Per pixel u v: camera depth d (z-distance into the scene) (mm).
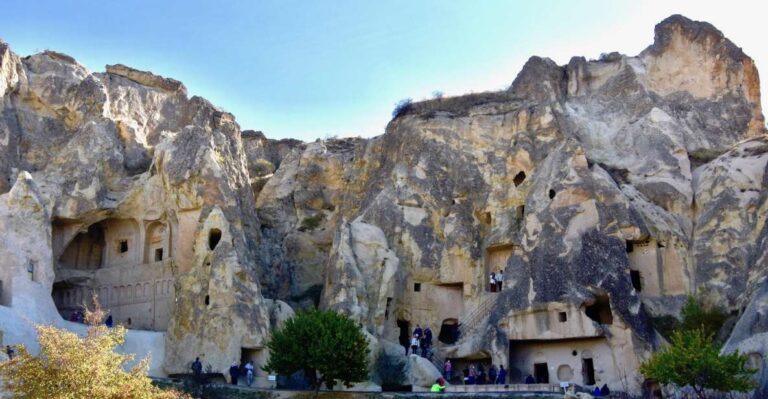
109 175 55000
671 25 62031
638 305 46625
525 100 58844
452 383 49781
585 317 46594
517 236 52438
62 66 58844
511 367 49406
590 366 47719
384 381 46812
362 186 62406
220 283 47656
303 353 41906
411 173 57031
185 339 47250
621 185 52875
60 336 28828
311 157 65750
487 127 57500
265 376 46625
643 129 56281
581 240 48562
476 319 52094
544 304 47781
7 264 45688
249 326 46938
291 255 61656
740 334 41438
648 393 42875
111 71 63688
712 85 60594
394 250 54531
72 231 53438
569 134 56312
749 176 50781
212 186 52219
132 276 53969
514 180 55375
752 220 48906
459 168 56531
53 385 27469
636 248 50250
